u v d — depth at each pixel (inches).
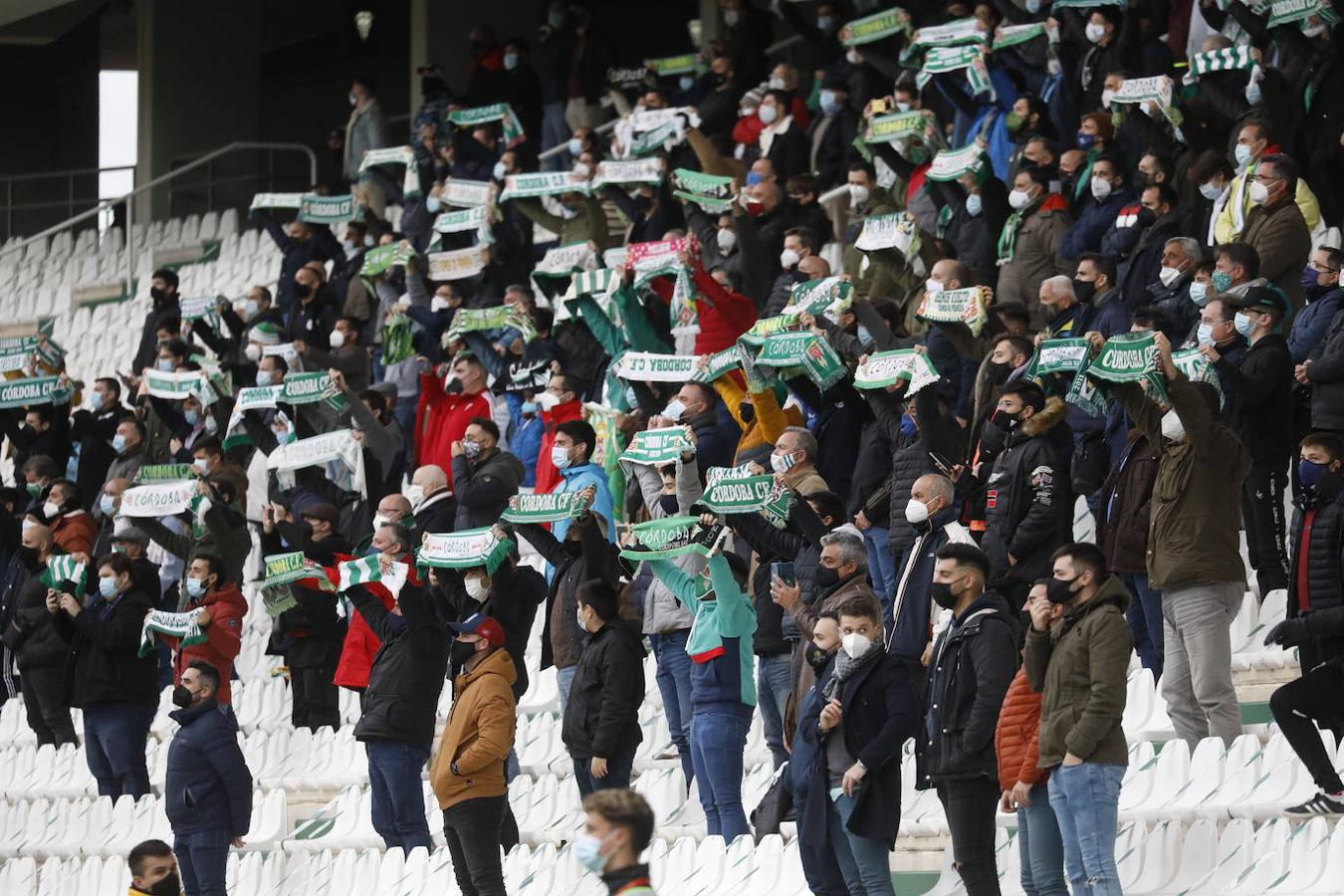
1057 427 1628.9
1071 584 1277.1
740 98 3240.7
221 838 1667.1
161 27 4886.8
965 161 2272.4
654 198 2778.1
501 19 4618.6
